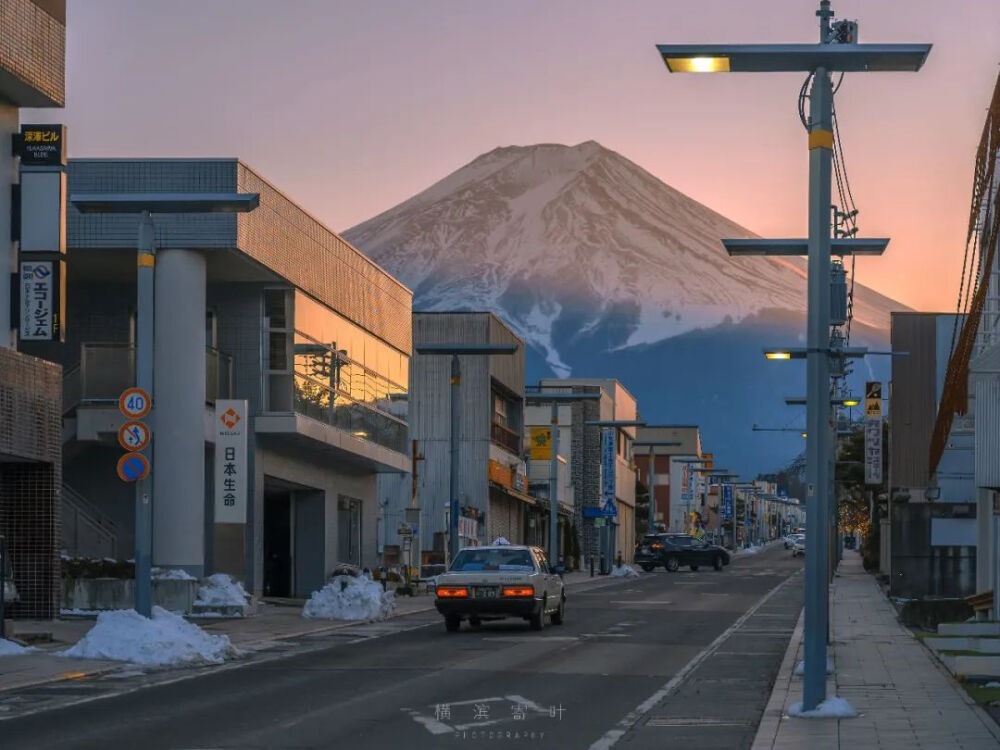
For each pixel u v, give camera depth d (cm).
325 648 3209
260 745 1702
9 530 3625
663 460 19400
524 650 3180
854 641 3469
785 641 3506
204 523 4397
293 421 4706
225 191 4234
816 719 1930
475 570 3866
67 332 4644
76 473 4509
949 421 4719
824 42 2012
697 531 19000
